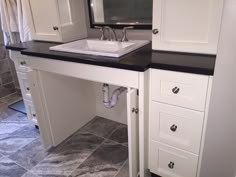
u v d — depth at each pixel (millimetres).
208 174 1066
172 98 1096
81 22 1799
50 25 1707
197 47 1167
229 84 788
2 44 2662
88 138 1877
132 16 1567
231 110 825
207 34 1117
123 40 1570
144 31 1584
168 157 1262
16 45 1730
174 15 1167
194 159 1163
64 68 1362
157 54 1238
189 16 1129
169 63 1049
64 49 1395
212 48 1129
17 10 1974
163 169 1322
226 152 927
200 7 1085
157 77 1095
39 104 1597
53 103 1686
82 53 1313
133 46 1364
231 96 802
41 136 1672
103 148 1744
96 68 1217
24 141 1874
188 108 1068
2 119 2254
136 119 1195
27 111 2037
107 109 2109
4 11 2061
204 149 1021
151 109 1193
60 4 1620
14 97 2801
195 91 1017
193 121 1082
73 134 1939
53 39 1749
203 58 1113
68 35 1729
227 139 895
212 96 870
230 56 745
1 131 2035
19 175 1502
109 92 1798
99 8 1692
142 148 1259
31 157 1670
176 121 1140
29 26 1844
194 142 1123
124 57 1212
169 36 1229
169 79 1063
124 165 1559
